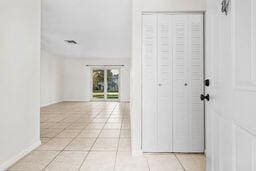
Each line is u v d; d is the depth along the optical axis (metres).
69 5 3.80
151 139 2.83
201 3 2.78
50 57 9.54
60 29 5.47
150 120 2.83
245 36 0.90
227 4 1.11
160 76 2.83
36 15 3.07
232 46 1.06
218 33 1.30
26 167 2.30
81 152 2.84
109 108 8.30
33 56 2.98
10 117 2.38
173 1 2.79
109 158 2.61
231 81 1.07
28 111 2.82
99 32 5.79
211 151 1.47
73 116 6.16
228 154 1.12
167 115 2.83
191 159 2.60
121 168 2.29
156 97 2.83
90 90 11.59
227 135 1.14
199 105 2.82
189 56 2.82
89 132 4.05
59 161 2.49
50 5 3.80
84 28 5.38
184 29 2.82
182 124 2.83
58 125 4.77
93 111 7.35
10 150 2.37
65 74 11.47
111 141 3.40
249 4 0.86
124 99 11.53
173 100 2.83
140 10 2.79
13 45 2.44
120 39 6.71
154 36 2.82
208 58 1.55
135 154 2.72
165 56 2.83
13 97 2.44
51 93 9.74
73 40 6.84
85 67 11.52
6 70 2.30
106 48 8.35
